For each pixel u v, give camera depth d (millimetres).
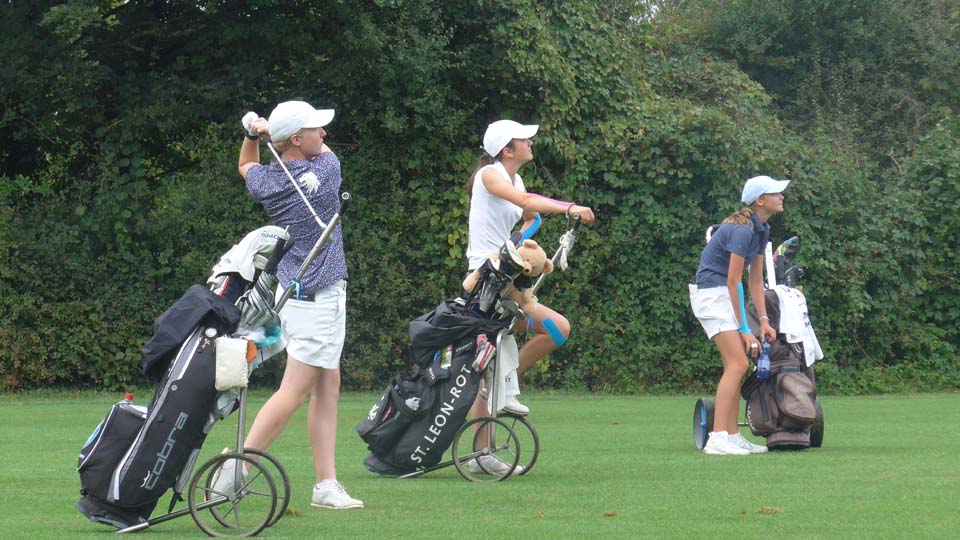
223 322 15961
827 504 17906
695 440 26922
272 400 17812
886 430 31234
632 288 45781
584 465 23328
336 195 18172
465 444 25391
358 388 45094
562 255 21688
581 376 45594
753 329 26031
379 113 44156
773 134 48812
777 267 28359
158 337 15758
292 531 15734
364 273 44344
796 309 26281
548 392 45000
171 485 15633
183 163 46750
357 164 44594
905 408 38875
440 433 20969
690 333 46250
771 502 18172
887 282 47844
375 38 42156
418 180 45406
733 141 45562
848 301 46938
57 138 45000
